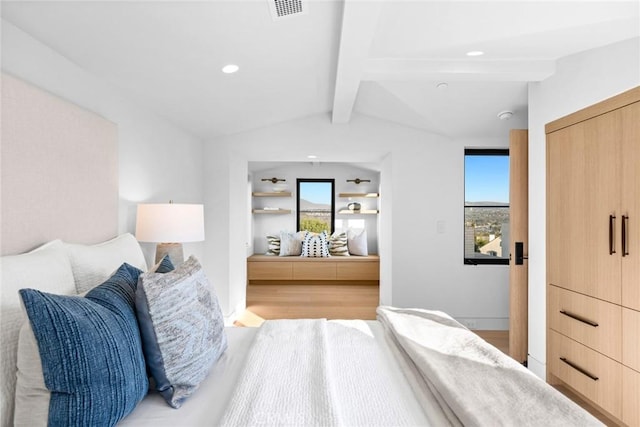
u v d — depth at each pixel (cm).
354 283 638
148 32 191
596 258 223
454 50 242
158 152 303
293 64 259
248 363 148
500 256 415
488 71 257
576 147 238
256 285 629
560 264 254
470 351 155
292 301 513
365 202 701
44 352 97
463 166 405
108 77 226
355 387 133
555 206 258
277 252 669
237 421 108
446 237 404
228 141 407
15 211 153
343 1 183
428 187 406
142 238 240
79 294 155
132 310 127
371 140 407
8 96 150
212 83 271
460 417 105
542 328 273
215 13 185
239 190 445
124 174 250
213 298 158
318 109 387
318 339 175
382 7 188
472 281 404
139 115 272
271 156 439
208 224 405
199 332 136
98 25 176
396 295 405
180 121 332
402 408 119
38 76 176
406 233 405
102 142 215
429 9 190
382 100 350
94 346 101
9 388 110
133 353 114
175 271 145
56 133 176
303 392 124
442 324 192
